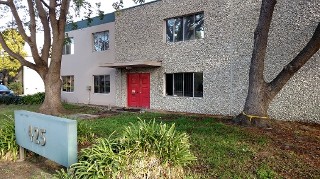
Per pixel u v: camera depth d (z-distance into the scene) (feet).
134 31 53.21
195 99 43.96
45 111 45.65
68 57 69.72
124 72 55.42
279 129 27.55
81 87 66.28
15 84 101.24
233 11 39.50
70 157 14.49
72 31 67.92
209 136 24.32
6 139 20.77
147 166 14.25
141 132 15.24
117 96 56.90
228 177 15.76
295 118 34.27
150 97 50.70
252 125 28.48
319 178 15.29
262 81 28.81
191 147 21.18
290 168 16.81
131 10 53.52
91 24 62.54
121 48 55.83
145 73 51.57
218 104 41.32
